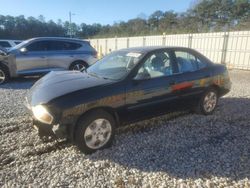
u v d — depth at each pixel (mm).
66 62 9977
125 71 4266
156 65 4590
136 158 3641
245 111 5820
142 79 4246
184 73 4922
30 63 9438
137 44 23547
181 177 3170
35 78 10469
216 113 5648
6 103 6379
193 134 4492
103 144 3900
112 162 3529
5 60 9195
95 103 3725
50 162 3521
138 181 3082
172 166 3424
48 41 9820
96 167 3398
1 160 3576
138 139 4270
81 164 3471
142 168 3379
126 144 4078
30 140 4215
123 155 3727
